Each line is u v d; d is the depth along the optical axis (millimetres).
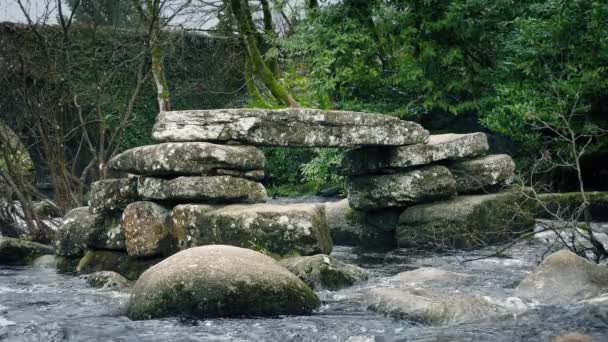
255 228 6777
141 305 5230
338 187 16922
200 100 21516
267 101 17906
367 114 8680
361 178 9766
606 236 8898
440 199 9383
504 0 14234
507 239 9172
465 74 14930
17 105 9375
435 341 4484
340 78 15031
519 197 9398
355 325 4957
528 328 4684
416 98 15070
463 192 9648
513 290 5949
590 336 4430
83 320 5266
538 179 13930
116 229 7590
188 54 20703
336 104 15195
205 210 7012
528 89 12539
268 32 16031
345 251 9070
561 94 12297
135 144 19938
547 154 9227
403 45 14852
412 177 9242
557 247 8258
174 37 13891
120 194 7633
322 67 14516
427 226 9062
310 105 15633
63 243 7957
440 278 6387
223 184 7254
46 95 9406
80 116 9734
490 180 9609
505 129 12742
